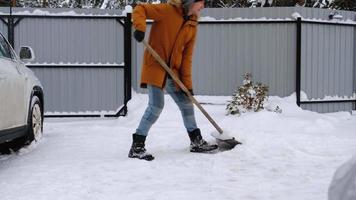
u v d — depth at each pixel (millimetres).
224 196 4109
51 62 10664
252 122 8359
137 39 5426
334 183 2406
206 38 10844
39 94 7078
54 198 4062
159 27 5684
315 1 15266
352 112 11398
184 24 5691
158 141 6785
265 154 5801
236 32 10805
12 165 5434
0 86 5125
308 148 6168
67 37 10688
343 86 11414
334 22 11094
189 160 5570
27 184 4520
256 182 4617
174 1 5617
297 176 4855
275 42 10750
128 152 6078
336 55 11273
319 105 11070
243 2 16312
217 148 6102
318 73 11000
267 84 10797
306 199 3986
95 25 10711
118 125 9070
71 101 10742
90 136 7445
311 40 10867
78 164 5363
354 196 2154
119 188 4387
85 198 4074
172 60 5715
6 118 5375
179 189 4344
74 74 10734
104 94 10773
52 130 8320
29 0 19391
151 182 4609
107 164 5328
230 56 10836
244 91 9250
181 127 8305
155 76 5613
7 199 4051
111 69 10758
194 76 10844
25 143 6457
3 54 5828
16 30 10562
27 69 6707
